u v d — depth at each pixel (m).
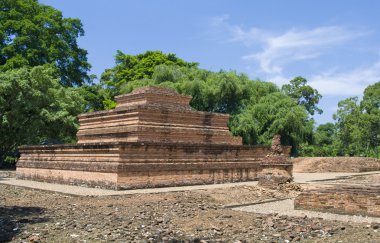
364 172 41.03
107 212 14.47
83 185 23.73
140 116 26.22
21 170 30.34
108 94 58.84
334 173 39.44
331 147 69.38
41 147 28.19
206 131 29.48
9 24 45.75
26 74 36.38
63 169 25.66
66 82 53.06
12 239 10.59
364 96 69.06
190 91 45.22
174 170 23.95
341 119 67.50
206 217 13.66
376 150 67.50
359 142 64.25
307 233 11.17
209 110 47.59
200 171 25.34
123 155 21.78
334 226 12.09
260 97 49.53
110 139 27.92
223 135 30.61
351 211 14.78
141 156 22.55
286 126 45.69
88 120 30.92
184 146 24.59
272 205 17.33
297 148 49.94
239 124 44.41
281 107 46.81
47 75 38.03
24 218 13.34
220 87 45.56
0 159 40.88
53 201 17.38
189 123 28.78
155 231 11.52
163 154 23.56
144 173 22.52
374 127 64.12
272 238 10.73
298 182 26.59
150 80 48.25
